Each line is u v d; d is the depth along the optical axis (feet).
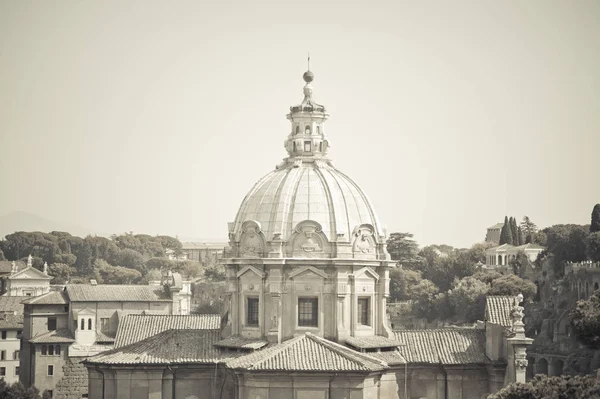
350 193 537.24
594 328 590.14
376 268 532.73
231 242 537.24
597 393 447.01
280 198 529.45
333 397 483.10
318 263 517.14
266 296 521.65
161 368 516.73
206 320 610.24
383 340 524.11
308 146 552.00
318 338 502.38
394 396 516.73
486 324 539.29
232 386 515.50
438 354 530.68
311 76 563.48
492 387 526.57
